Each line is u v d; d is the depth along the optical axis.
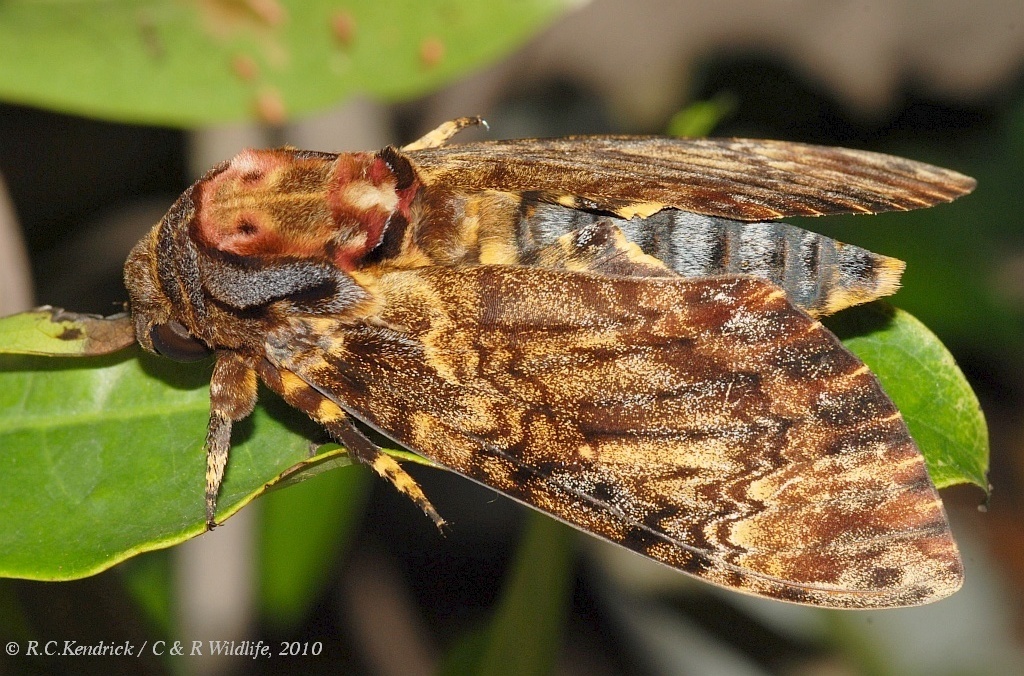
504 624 0.37
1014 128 0.48
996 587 0.44
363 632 0.45
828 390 0.33
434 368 0.34
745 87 0.49
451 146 0.35
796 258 0.35
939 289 0.44
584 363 0.34
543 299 0.34
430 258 0.34
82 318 0.35
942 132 0.49
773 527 0.33
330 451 0.33
